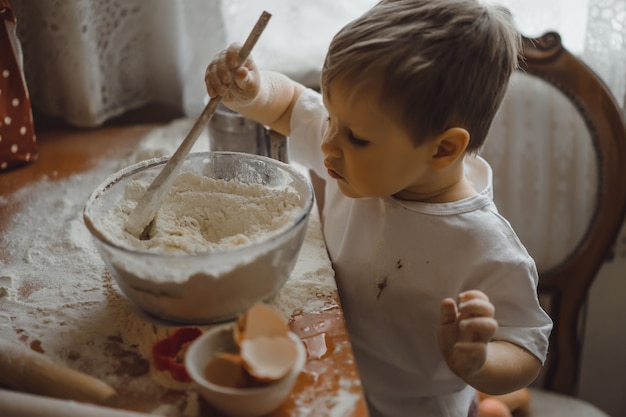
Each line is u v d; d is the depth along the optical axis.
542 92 1.12
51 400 0.55
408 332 0.79
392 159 0.70
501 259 0.74
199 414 0.57
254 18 1.19
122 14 1.10
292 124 0.90
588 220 1.18
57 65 1.08
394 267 0.77
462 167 0.78
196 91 1.16
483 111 0.71
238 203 0.77
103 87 1.13
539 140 1.15
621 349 1.50
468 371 0.60
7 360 0.61
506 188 1.19
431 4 0.68
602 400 1.56
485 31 0.68
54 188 0.95
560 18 1.19
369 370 0.82
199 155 0.77
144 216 0.69
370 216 0.80
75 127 1.14
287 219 0.71
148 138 1.10
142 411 0.58
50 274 0.76
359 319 0.80
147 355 0.64
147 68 1.17
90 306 0.70
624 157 1.12
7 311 0.69
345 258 0.81
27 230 0.84
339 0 1.27
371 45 0.66
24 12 1.07
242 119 0.92
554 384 1.28
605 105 1.10
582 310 1.43
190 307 0.64
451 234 0.75
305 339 0.66
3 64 0.93
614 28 1.13
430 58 0.66
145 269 0.62
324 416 0.57
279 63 1.20
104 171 1.00
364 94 0.67
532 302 0.74
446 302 0.61
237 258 0.62
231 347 0.59
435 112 0.67
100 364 0.63
